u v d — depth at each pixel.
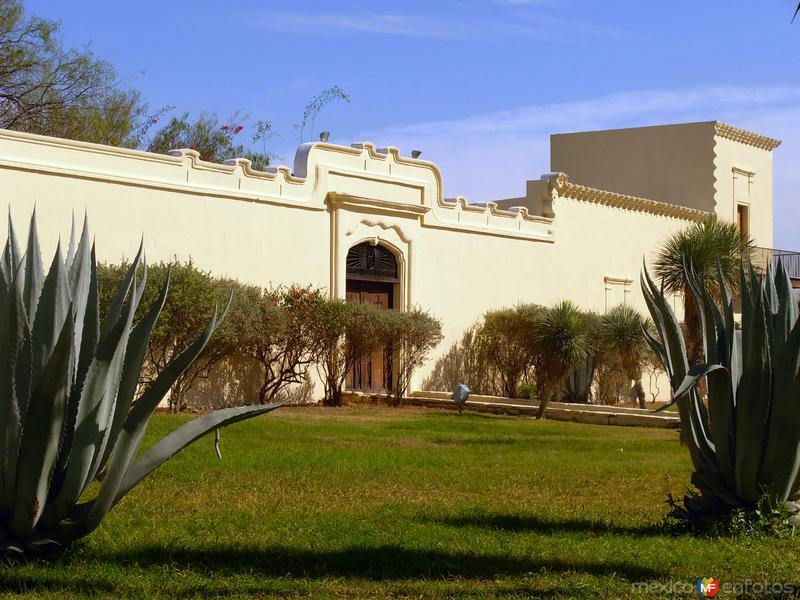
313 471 11.50
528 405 24.27
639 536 7.98
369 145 25.56
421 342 24.81
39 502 6.11
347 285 25.17
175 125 42.19
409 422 19.34
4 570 6.02
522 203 31.78
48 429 5.99
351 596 5.87
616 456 14.69
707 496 8.39
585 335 23.67
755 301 7.71
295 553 6.95
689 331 22.42
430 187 27.00
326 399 23.73
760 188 37.56
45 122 33.16
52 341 6.27
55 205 19.33
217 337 20.08
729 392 8.04
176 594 5.78
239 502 9.16
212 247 21.92
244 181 22.66
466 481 11.20
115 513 8.28
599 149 37.41
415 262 26.42
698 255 21.89
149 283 18.98
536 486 11.04
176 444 6.54
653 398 31.53
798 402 7.71
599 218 31.75
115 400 6.36
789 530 7.86
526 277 29.44
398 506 9.17
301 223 23.80
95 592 5.72
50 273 6.28
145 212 20.72
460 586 6.12
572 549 7.30
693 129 35.47
